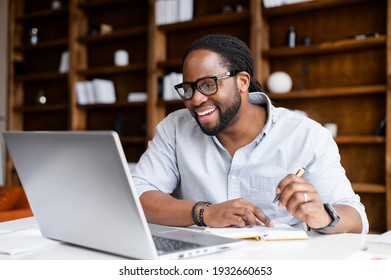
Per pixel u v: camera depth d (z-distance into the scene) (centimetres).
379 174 342
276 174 149
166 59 430
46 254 99
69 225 103
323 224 112
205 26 406
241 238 111
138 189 152
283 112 158
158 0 412
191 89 137
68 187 96
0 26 531
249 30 389
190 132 160
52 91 516
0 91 529
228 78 137
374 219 345
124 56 442
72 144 89
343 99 353
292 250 100
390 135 312
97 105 446
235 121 146
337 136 348
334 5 349
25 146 101
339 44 333
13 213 267
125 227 89
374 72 341
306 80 366
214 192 154
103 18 475
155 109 410
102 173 87
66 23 507
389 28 313
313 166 145
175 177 167
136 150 455
